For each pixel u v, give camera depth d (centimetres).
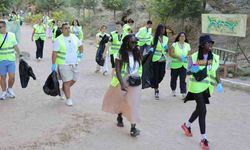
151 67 1009
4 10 2127
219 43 1700
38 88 1144
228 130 817
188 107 980
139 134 773
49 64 1617
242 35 1322
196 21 1923
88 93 1109
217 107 991
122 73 748
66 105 969
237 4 1878
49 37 2917
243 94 1134
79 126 810
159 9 1878
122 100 773
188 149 705
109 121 852
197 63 710
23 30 3600
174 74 1068
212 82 721
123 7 2777
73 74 955
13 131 768
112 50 1240
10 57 991
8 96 1027
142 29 1341
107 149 695
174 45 1052
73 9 4041
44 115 878
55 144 710
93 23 3000
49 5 4353
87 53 2025
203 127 707
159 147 711
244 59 1485
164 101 1036
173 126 831
